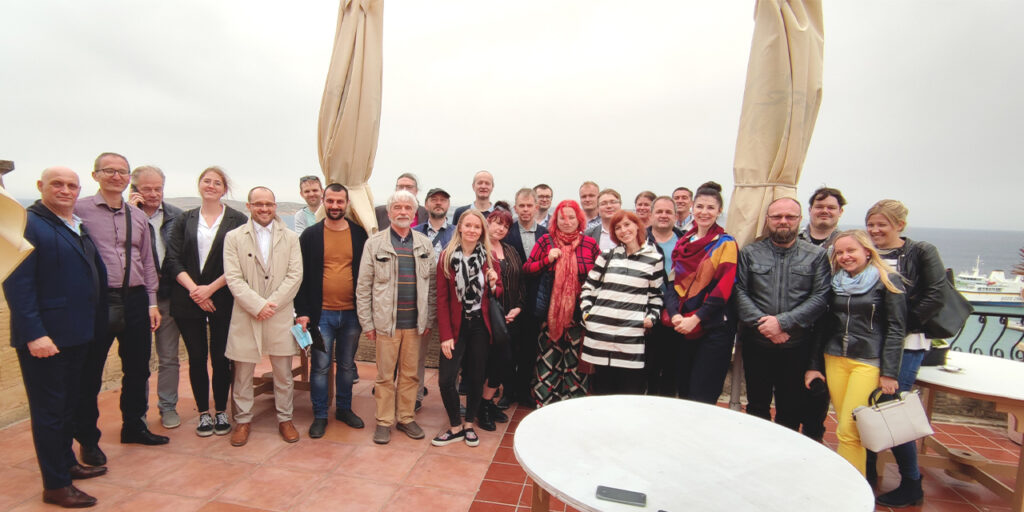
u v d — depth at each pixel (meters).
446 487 2.65
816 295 2.55
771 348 2.66
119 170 2.73
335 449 3.07
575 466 1.46
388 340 3.14
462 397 4.14
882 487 2.86
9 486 2.48
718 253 2.77
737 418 1.89
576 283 3.42
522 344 3.92
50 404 2.28
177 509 2.35
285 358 3.15
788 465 1.52
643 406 1.98
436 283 3.29
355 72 3.41
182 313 3.10
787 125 2.77
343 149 3.48
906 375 2.57
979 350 4.23
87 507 2.33
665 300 3.05
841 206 3.06
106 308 2.63
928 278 2.50
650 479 1.40
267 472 2.74
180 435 3.19
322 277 3.29
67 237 2.33
